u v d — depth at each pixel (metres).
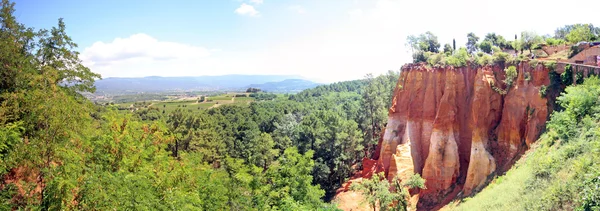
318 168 63.88
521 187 27.19
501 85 42.94
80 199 16.59
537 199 23.44
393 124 55.12
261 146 68.25
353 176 64.69
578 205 19.61
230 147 83.44
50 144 19.00
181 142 71.25
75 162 18.62
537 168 27.42
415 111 51.47
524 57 42.47
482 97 42.62
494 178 37.09
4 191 17.38
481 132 41.62
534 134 36.06
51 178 17.31
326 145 68.94
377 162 56.66
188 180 27.02
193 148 69.12
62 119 20.39
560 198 21.28
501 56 44.00
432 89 49.88
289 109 127.19
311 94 195.75
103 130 26.62
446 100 45.69
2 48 22.39
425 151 49.62
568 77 34.88
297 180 41.03
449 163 43.72
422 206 43.53
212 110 126.25
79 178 17.61
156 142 29.97
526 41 50.28
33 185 17.77
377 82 88.12
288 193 40.00
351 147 68.31
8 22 25.28
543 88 36.56
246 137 85.25
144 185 19.45
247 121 101.44
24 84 22.83
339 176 68.62
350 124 68.62
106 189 17.30
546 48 48.50
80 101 29.38
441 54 53.34
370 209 49.53
